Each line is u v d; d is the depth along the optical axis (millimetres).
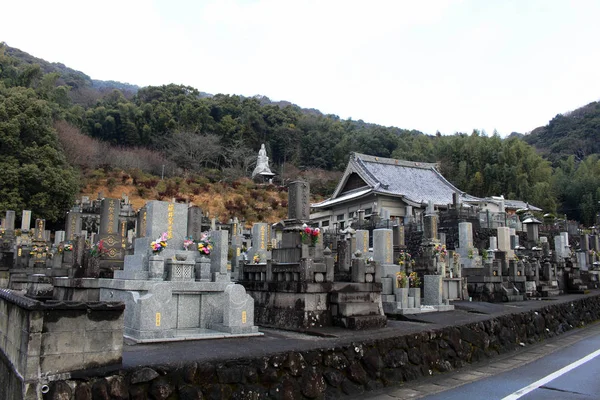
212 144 69438
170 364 5828
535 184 63281
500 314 12719
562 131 96562
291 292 10938
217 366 6137
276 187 65500
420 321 11992
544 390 7930
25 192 36406
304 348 7352
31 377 5027
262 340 8508
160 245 9422
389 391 7965
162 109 73000
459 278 18938
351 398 7473
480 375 9242
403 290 14398
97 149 58469
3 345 6738
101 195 43875
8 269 20922
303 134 84188
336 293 10805
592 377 8914
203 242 10188
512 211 53219
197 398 5797
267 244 22188
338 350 7742
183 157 66500
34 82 62500
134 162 60062
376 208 44250
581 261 30281
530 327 13469
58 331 5270
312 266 10789
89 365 5418
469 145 70938
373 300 11297
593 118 94562
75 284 11148
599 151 87312
